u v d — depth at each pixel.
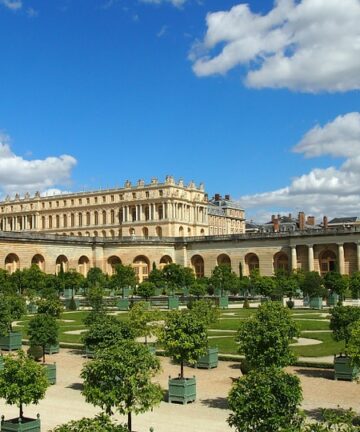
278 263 125.75
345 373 33.00
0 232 113.38
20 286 95.75
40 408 28.09
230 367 38.22
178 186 174.88
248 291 99.75
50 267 124.75
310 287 78.44
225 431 23.41
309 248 120.19
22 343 50.19
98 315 44.00
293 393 19.77
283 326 29.56
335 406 27.30
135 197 177.12
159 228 171.75
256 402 19.44
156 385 23.36
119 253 136.00
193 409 27.36
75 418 26.12
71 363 40.72
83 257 134.25
